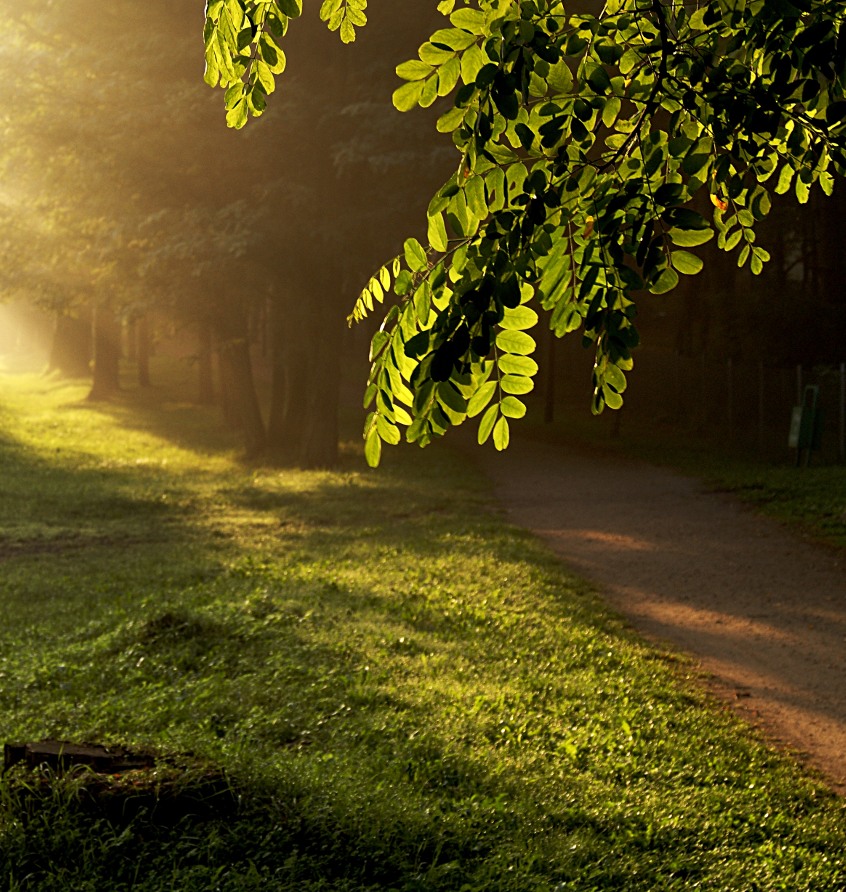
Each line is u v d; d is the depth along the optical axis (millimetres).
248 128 23047
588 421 38344
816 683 9547
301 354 29938
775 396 29297
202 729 7344
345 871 5062
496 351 3027
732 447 29016
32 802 5156
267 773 5836
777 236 32125
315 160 24312
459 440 33000
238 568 14703
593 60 3170
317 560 15383
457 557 15000
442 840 5484
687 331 38094
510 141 3154
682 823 6125
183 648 9680
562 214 3121
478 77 2947
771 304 30594
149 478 26125
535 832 5816
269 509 21406
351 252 24578
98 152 24219
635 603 12859
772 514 18438
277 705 8039
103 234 25203
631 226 3039
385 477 25531
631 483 23375
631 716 8148
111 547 17547
